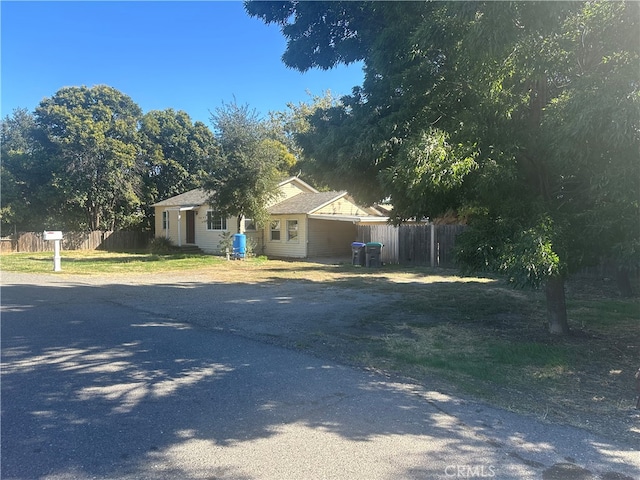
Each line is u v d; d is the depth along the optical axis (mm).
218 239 27594
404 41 6547
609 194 5160
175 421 4168
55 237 17266
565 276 6492
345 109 8031
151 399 4695
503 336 7688
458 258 6539
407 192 5875
